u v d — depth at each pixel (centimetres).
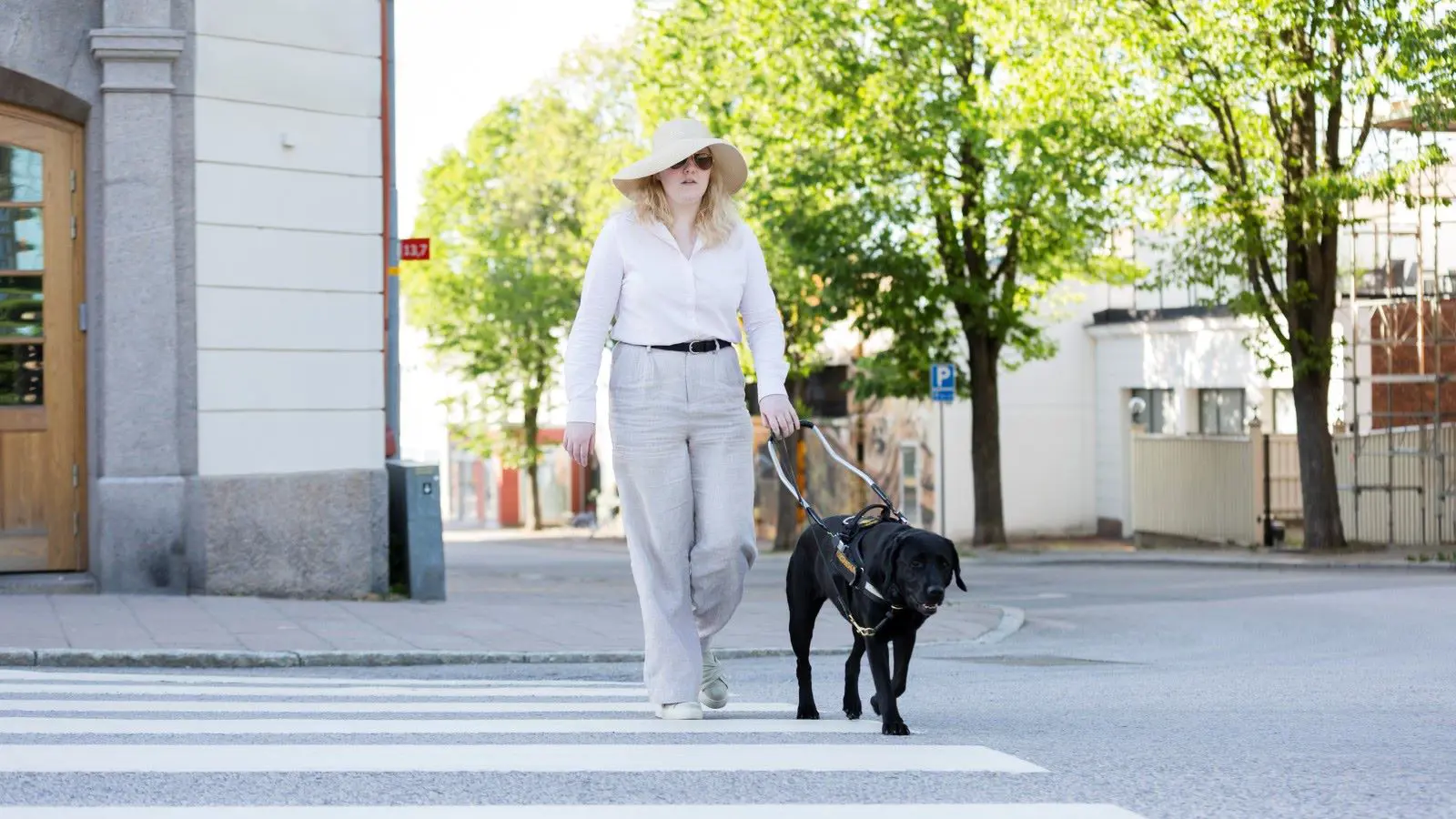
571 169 4897
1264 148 2588
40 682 797
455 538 5344
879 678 590
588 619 1341
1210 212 2612
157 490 1324
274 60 1383
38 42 1308
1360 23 2377
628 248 602
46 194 1339
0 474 1327
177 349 1339
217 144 1356
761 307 620
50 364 1341
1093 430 3856
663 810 421
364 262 1434
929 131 2867
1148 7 2458
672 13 3134
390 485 1502
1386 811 424
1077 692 840
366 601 1412
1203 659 1180
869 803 432
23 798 432
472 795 441
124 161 1322
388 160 1808
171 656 1020
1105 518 3828
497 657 1106
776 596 1836
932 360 3142
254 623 1186
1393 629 1397
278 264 1388
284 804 427
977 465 3130
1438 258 2998
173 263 1334
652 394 598
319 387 1409
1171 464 3159
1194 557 2684
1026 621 1609
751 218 3158
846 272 2978
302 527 1395
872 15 2902
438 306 5134
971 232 3052
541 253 5009
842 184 2908
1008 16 2558
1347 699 788
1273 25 2392
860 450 4119
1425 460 2783
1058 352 3678
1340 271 2930
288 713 641
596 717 629
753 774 477
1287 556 2627
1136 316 3681
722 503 611
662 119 3228
